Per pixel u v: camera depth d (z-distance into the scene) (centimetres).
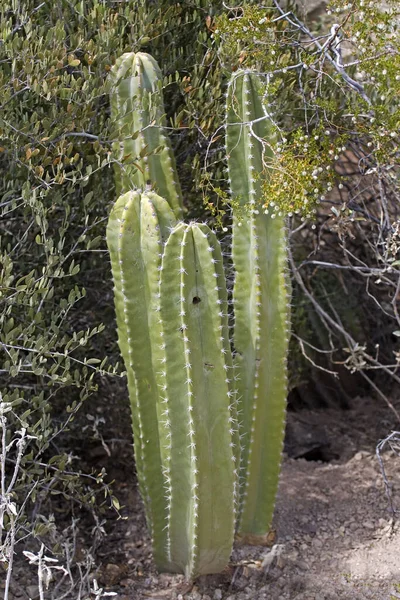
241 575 280
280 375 275
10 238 311
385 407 413
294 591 273
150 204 244
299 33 339
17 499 266
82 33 304
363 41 273
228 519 255
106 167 318
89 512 321
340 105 331
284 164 265
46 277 262
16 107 290
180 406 243
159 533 272
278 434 279
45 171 296
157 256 244
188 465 250
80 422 325
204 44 315
